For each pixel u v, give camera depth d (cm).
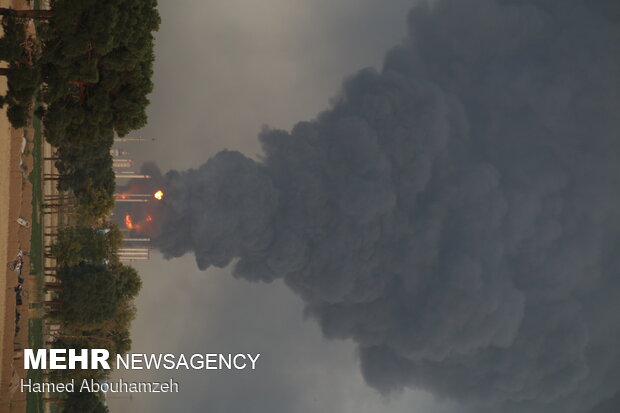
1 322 5006
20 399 5159
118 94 4844
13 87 4372
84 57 4519
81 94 4812
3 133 5262
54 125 4616
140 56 4688
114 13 4369
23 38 4369
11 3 5081
